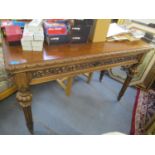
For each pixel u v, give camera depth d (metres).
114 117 1.54
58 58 0.80
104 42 1.10
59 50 0.89
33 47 0.82
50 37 0.88
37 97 1.61
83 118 1.47
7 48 0.83
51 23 0.94
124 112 1.62
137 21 1.73
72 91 1.77
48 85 1.78
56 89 1.75
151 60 1.76
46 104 1.55
